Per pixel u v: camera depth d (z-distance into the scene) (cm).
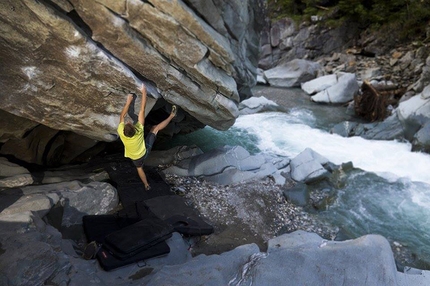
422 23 1969
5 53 547
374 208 828
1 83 575
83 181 793
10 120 658
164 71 645
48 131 752
